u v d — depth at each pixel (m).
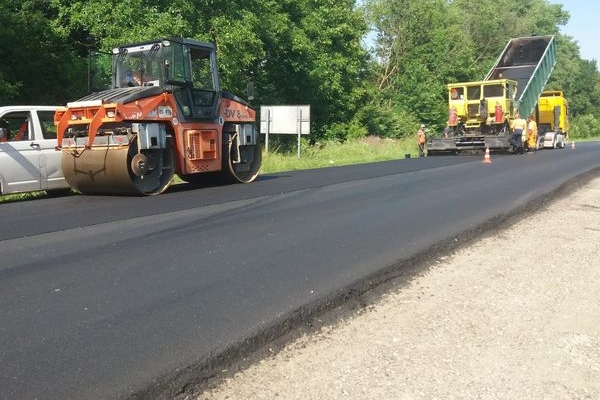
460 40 48.75
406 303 5.30
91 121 11.45
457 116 27.22
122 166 11.30
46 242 7.16
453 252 7.21
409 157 26.95
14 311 4.72
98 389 3.43
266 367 3.90
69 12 21.52
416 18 45.47
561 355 4.20
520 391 3.64
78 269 5.96
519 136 26.30
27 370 3.66
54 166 12.02
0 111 11.44
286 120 24.61
